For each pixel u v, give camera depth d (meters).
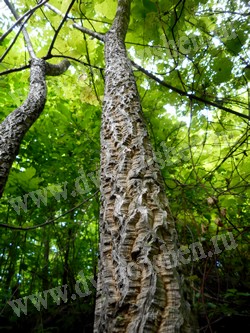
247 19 2.05
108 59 2.11
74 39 2.53
